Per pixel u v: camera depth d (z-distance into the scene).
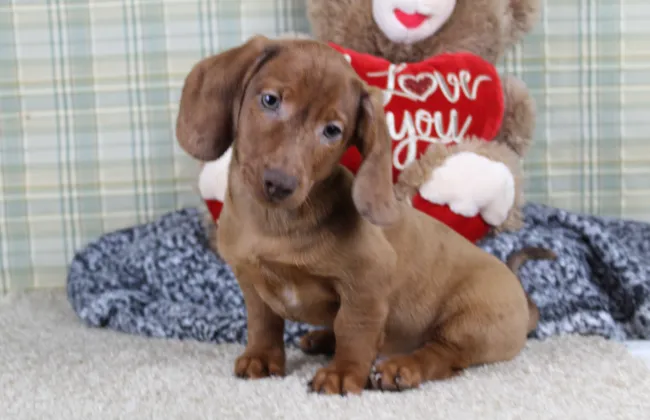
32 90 1.30
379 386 0.87
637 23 1.31
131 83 1.30
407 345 0.97
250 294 0.91
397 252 0.92
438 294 0.94
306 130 0.82
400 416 0.81
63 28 1.29
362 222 0.87
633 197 1.33
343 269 0.86
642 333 1.10
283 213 0.85
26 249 1.31
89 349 1.01
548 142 1.32
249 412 0.82
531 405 0.84
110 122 1.31
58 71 1.30
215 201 1.17
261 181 0.81
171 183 1.32
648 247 1.23
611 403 0.85
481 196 1.10
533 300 1.09
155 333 1.07
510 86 1.21
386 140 0.85
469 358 0.93
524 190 1.33
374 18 1.19
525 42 1.31
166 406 0.83
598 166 1.33
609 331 1.06
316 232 0.85
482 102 1.15
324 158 0.83
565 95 1.32
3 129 1.30
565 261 1.13
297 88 0.81
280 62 0.83
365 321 0.87
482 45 1.20
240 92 0.85
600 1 1.30
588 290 1.12
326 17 1.21
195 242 1.19
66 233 1.32
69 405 0.84
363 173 0.84
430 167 1.11
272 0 1.30
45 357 0.98
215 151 0.86
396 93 1.14
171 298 1.15
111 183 1.31
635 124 1.32
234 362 0.94
